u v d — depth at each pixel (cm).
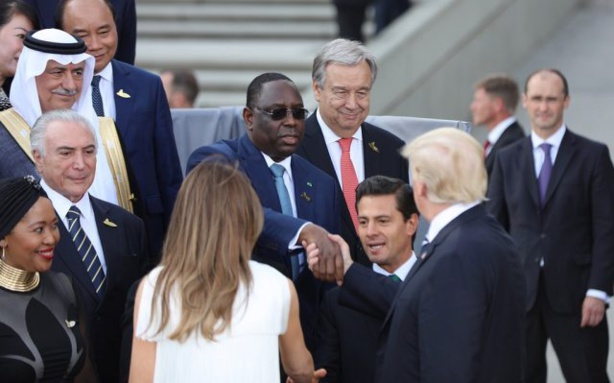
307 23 4347
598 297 2525
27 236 1609
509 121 3072
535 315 2588
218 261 1464
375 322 1780
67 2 1983
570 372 2577
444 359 1525
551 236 2562
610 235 2530
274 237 1772
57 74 1836
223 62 4012
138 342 1493
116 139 1939
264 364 1485
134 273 1812
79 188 1752
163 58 4034
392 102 3906
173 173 2078
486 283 1548
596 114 4419
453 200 1585
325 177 1920
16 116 1858
